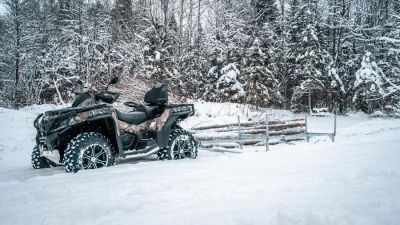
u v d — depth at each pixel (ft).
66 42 93.30
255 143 33.24
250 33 101.71
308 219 7.72
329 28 109.29
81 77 80.48
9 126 37.09
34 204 10.41
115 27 89.76
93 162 17.93
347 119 77.10
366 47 105.40
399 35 87.04
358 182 11.14
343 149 20.61
